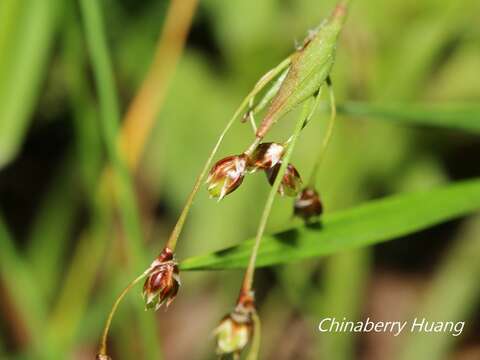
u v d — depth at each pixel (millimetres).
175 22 176
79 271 200
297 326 230
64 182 218
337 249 123
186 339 241
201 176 111
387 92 182
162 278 111
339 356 183
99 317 199
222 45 201
